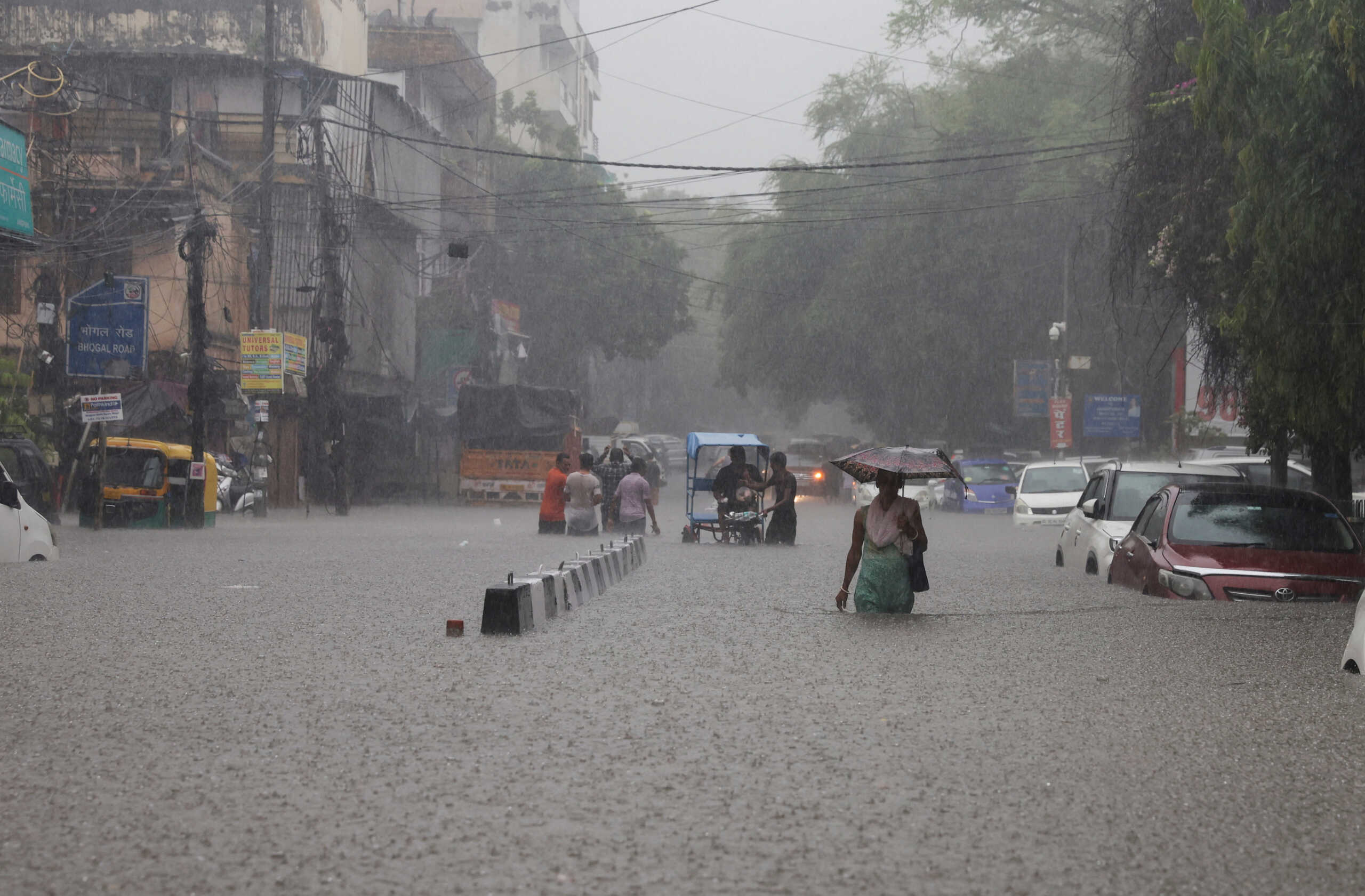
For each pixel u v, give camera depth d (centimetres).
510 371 5891
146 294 3009
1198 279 1777
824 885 433
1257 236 1241
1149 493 1756
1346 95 1175
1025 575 1731
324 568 1702
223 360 3653
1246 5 1481
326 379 3456
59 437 3114
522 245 6150
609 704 754
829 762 610
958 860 462
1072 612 1244
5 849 465
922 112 5656
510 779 571
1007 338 5206
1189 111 1695
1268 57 1202
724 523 2442
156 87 4072
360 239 4266
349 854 462
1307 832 502
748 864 454
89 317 3000
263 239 3297
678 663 917
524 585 1096
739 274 5984
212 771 584
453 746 638
